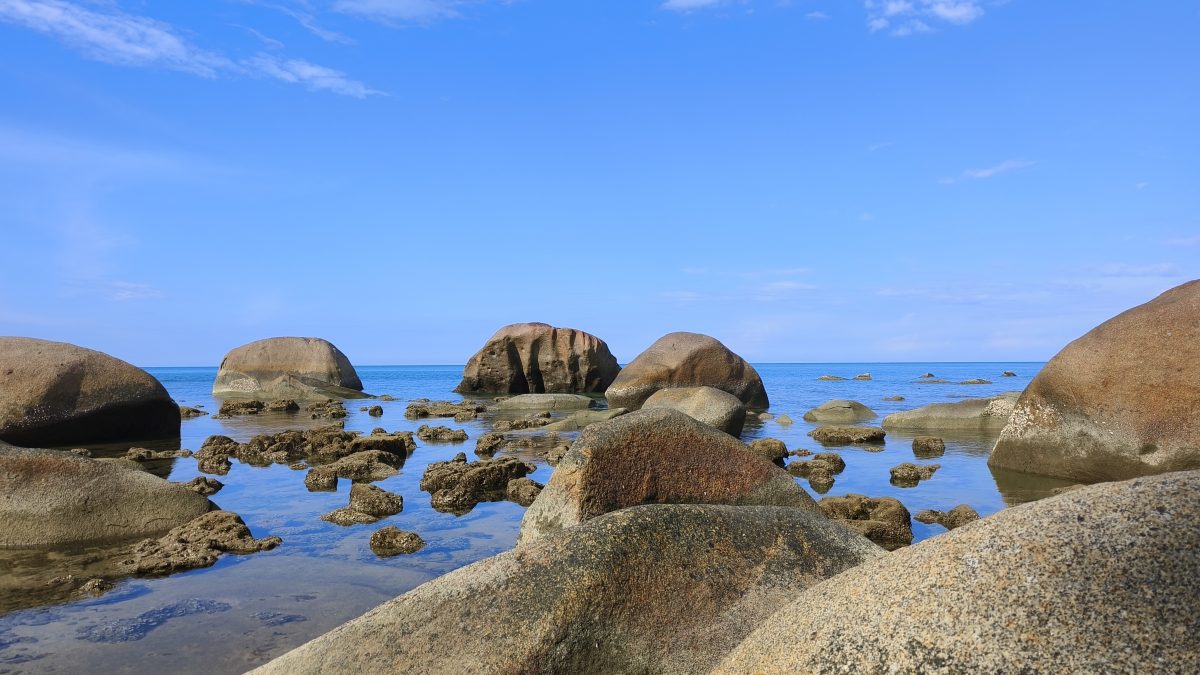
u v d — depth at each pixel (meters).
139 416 18.84
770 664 3.05
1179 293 11.77
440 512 9.99
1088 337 12.21
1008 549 2.75
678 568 4.59
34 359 17.91
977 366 182.12
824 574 4.91
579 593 4.27
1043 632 2.54
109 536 8.55
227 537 8.23
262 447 16.02
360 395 37.31
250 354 39.16
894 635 2.74
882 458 14.72
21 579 7.13
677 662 4.28
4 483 8.52
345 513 9.49
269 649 5.50
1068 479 12.01
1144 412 11.28
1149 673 2.38
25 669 5.18
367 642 4.29
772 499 7.13
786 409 29.58
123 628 5.89
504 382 41.00
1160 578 2.52
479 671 4.04
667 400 20.06
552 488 6.98
